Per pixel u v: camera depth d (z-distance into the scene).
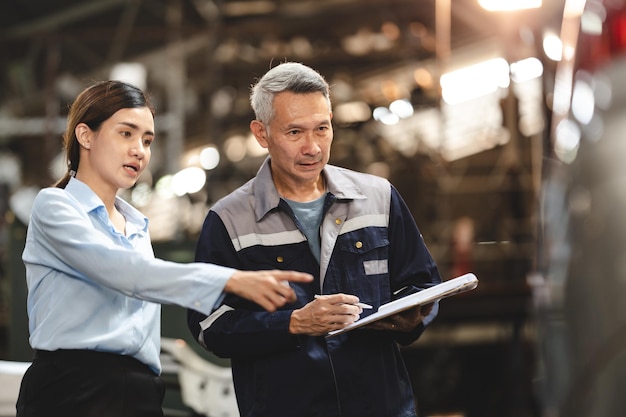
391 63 14.61
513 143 12.54
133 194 13.94
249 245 3.52
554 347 3.69
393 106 14.00
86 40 14.65
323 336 3.48
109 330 3.29
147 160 3.47
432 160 13.64
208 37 14.52
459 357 10.64
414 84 14.12
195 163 15.27
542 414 4.30
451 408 10.48
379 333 3.56
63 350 3.25
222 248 3.53
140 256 3.11
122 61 15.85
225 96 14.68
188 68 15.45
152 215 13.84
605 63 3.33
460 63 14.20
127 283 3.08
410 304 3.15
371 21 14.48
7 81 15.85
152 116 3.50
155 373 3.48
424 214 13.55
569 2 4.17
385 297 3.54
